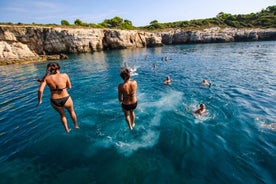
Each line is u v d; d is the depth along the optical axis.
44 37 42.31
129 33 54.91
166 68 20.00
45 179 4.55
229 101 9.14
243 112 7.80
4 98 11.41
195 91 11.11
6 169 4.95
